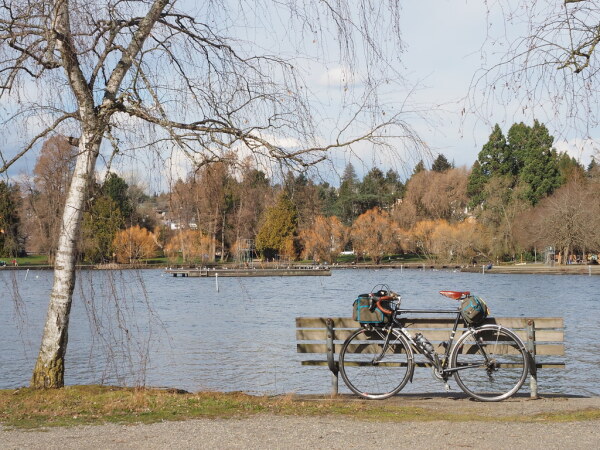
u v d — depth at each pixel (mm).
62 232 8164
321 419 6715
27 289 47250
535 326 7953
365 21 7270
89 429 6238
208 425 6402
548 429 6141
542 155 83438
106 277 8500
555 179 83000
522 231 79000
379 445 5543
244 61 8172
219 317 33062
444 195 85688
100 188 8195
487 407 7457
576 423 6422
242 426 6359
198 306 40938
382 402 7820
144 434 6016
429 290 55562
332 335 8289
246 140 7988
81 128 8102
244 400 7797
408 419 6723
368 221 83312
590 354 17719
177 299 47469
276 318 32625
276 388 13703
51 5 7457
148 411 7109
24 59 7750
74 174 8078
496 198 84125
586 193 71000
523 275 78750
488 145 88938
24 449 5449
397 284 64812
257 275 74375
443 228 84875
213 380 14898
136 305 41000
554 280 68625
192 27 8477
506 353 7930
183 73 8438
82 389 8375
